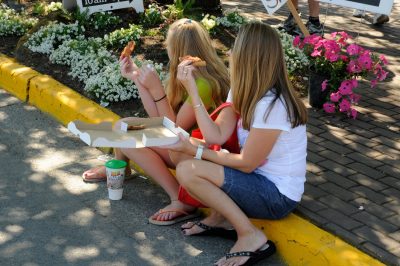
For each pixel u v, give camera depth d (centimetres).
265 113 347
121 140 359
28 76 607
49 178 460
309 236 363
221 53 657
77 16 714
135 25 700
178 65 379
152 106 425
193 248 381
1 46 712
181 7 756
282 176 365
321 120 538
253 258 354
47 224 402
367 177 441
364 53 529
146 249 379
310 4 772
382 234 370
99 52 621
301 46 581
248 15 905
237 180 358
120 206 426
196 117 371
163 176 414
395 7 1027
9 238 385
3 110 578
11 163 480
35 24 730
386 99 591
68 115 551
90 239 387
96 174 455
